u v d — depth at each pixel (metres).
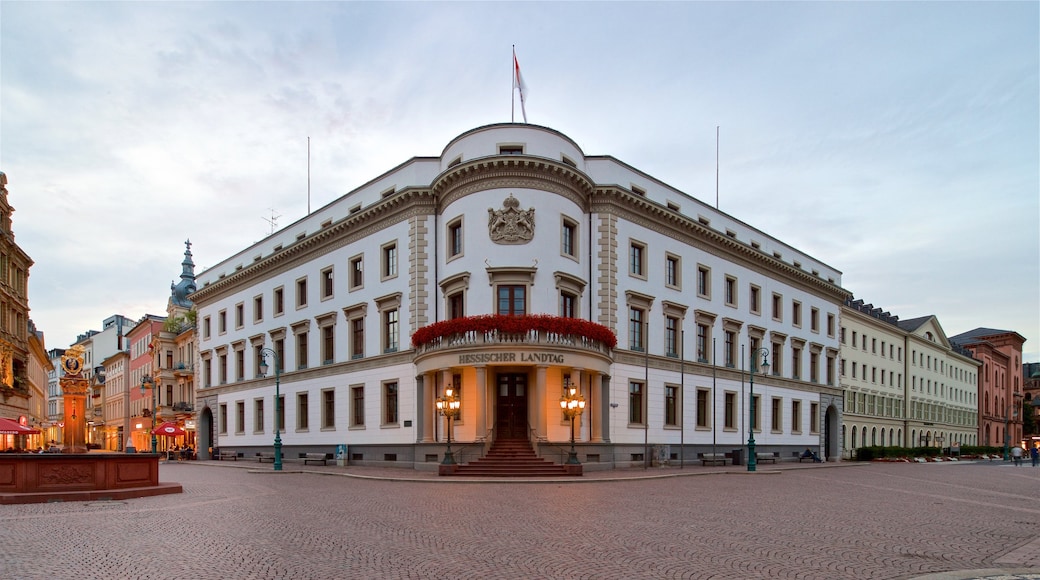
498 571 10.23
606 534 13.49
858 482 29.58
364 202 41.69
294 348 45.41
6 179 52.66
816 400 53.69
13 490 19.47
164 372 68.88
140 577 9.84
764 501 20.16
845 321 64.00
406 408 36.59
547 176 34.31
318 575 9.95
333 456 41.19
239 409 50.81
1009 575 10.11
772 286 49.72
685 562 10.93
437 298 36.56
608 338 34.09
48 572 10.12
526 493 21.92
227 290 53.72
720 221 45.94
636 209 38.44
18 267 55.53
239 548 11.95
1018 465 56.94
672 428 39.50
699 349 42.34
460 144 36.34
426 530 13.95
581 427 34.03
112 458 20.84
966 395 95.62
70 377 27.61
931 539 13.48
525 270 33.25
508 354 31.44
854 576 10.09
